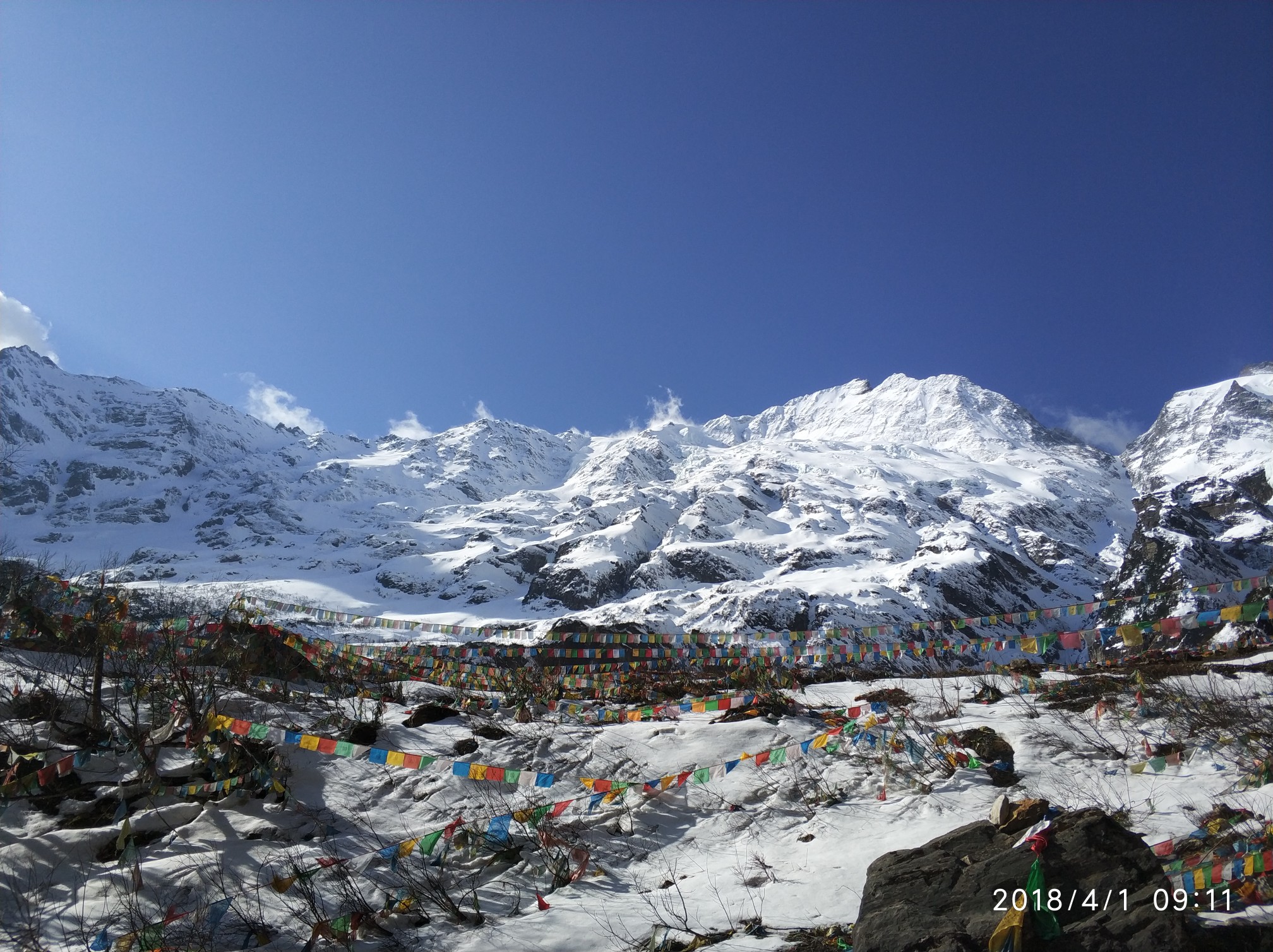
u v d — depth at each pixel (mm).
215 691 9875
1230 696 9617
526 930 6727
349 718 11211
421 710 11461
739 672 13602
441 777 9594
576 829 8508
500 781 9555
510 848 8000
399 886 7402
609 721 11648
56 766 8297
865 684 13242
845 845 7816
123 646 10992
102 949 6586
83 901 7227
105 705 10422
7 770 8727
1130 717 9727
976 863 6020
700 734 10523
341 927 6562
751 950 6145
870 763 9469
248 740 9562
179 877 7547
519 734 10867
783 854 7812
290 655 13398
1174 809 7414
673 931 6598
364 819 8766
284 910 7047
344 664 13820
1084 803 7805
